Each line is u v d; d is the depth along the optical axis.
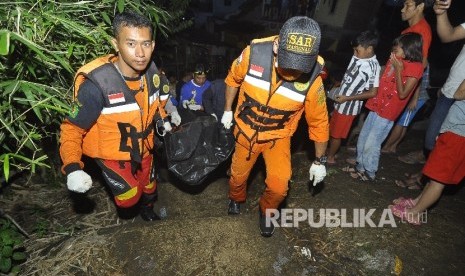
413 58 2.75
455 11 5.68
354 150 4.08
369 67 2.99
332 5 9.53
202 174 2.71
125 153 2.17
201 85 3.82
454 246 2.67
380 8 8.56
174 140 2.62
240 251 2.50
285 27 1.75
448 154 2.47
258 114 2.17
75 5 2.11
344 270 2.45
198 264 2.39
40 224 2.78
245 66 2.09
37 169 3.24
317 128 2.20
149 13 2.65
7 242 2.31
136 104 2.04
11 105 1.76
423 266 2.49
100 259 2.41
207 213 3.18
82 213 2.99
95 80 1.87
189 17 9.27
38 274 2.31
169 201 3.30
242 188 2.76
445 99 2.90
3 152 2.31
